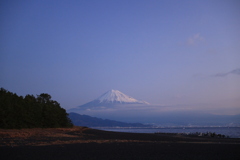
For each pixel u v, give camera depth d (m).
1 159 16.02
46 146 23.16
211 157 16.78
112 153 18.66
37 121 49.28
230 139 36.97
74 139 31.20
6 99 44.53
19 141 27.33
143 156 17.19
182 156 17.20
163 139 34.19
